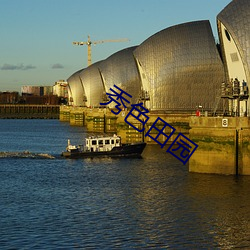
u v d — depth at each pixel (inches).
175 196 1969.7
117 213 1726.1
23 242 1437.0
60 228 1560.0
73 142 4692.4
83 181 2345.0
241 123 2306.8
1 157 3216.0
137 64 4547.2
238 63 2741.1
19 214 1723.7
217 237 1470.2
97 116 6028.5
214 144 2369.6
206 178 2297.0
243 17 2733.8
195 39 4264.3
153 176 2436.0
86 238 1467.8
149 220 1638.8
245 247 1395.2
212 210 1750.7
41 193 2073.1
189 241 1439.5
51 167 2802.7
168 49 4328.3
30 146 4313.5
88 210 1772.9
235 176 2316.7
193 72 4279.0
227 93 2615.7
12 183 2310.5
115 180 2356.1
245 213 1710.1
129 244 1416.1
